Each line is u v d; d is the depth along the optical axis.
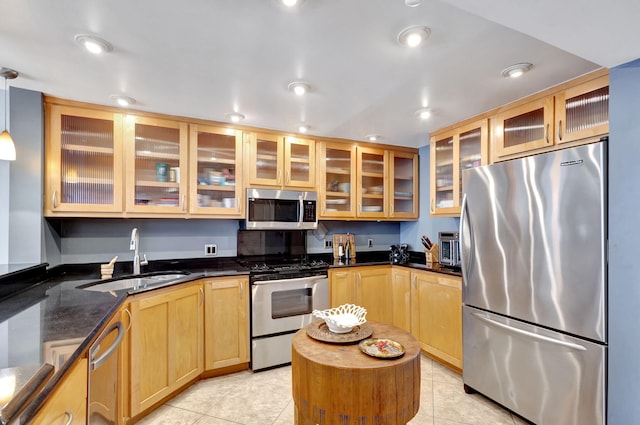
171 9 1.31
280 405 2.22
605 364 1.58
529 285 1.92
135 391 1.95
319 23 1.41
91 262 2.67
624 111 1.52
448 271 2.75
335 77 1.95
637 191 1.48
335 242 3.74
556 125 2.06
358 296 3.24
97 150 2.41
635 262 1.48
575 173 1.71
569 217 1.73
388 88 2.12
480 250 2.25
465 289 2.37
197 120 2.75
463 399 2.29
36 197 2.16
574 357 1.70
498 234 2.12
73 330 1.19
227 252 3.23
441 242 3.21
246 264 3.06
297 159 3.22
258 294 2.72
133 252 2.82
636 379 1.48
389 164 3.70
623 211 1.52
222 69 1.85
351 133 3.22
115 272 2.55
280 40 1.55
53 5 1.28
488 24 1.41
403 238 4.18
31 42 1.56
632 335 1.49
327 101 2.35
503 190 2.09
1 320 1.30
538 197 1.88
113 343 1.49
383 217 3.66
